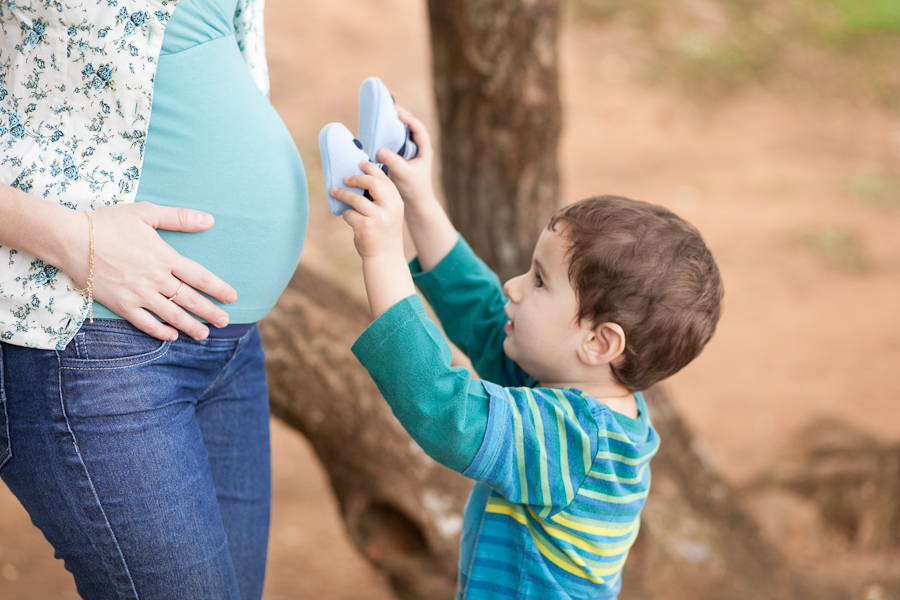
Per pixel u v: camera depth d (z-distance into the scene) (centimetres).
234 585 123
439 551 233
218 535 120
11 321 109
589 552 126
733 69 1209
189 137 114
